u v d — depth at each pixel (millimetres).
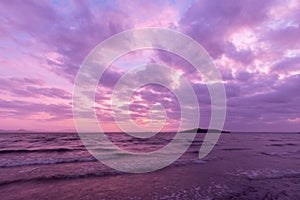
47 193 6621
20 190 6859
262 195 6809
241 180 8734
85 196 6441
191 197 6559
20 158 13359
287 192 7160
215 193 6973
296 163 13414
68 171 9672
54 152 16844
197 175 9547
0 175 8758
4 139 33969
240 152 19547
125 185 7727
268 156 16812
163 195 6711
